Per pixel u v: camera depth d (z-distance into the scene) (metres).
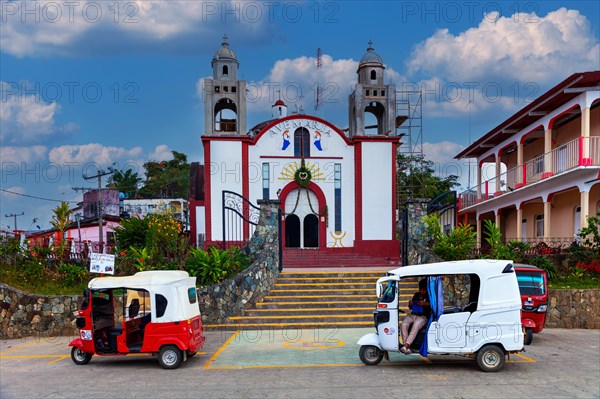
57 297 13.96
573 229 22.39
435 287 9.19
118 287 9.86
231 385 8.30
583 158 18.39
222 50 23.30
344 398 7.47
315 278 15.89
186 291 10.09
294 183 22.62
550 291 14.70
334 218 22.75
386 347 9.31
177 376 9.02
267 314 14.02
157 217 18.30
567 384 8.11
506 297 9.06
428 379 8.48
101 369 9.74
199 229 25.53
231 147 22.25
